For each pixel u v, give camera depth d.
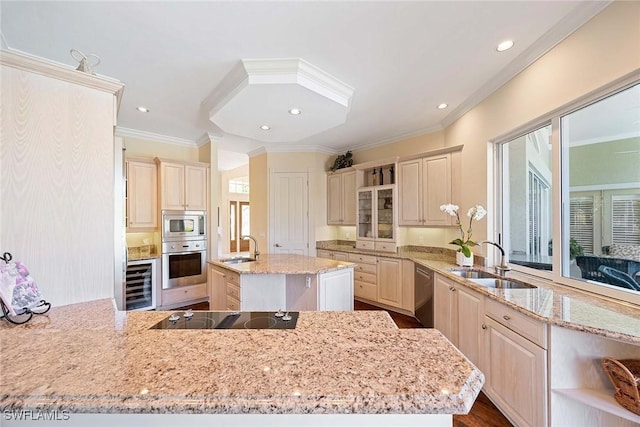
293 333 1.12
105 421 0.79
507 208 2.88
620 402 1.36
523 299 1.82
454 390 0.73
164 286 4.17
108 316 1.32
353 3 1.74
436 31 2.02
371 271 4.48
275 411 0.69
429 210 3.93
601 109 1.82
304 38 2.09
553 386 1.51
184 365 0.85
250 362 0.87
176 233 4.31
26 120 1.37
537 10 1.81
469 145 3.31
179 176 4.38
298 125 3.32
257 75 2.36
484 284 2.53
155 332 1.13
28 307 1.29
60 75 1.45
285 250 5.31
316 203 5.40
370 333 1.13
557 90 2.05
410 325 3.68
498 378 1.96
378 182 4.88
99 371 0.81
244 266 2.89
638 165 1.62
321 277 2.71
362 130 4.40
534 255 2.51
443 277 2.87
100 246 1.58
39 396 0.70
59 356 0.91
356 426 0.80
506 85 2.63
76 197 1.50
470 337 2.33
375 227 4.62
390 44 2.17
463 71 2.58
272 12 1.82
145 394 0.71
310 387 0.74
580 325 1.39
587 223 1.93
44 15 1.81
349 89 2.84
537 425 1.58
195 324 1.27
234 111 2.90
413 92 3.02
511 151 2.81
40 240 1.41
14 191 1.35
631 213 1.66
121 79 2.70
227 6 1.76
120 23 1.91
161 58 2.34
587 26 1.81
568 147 2.05
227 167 8.00
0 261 1.28
